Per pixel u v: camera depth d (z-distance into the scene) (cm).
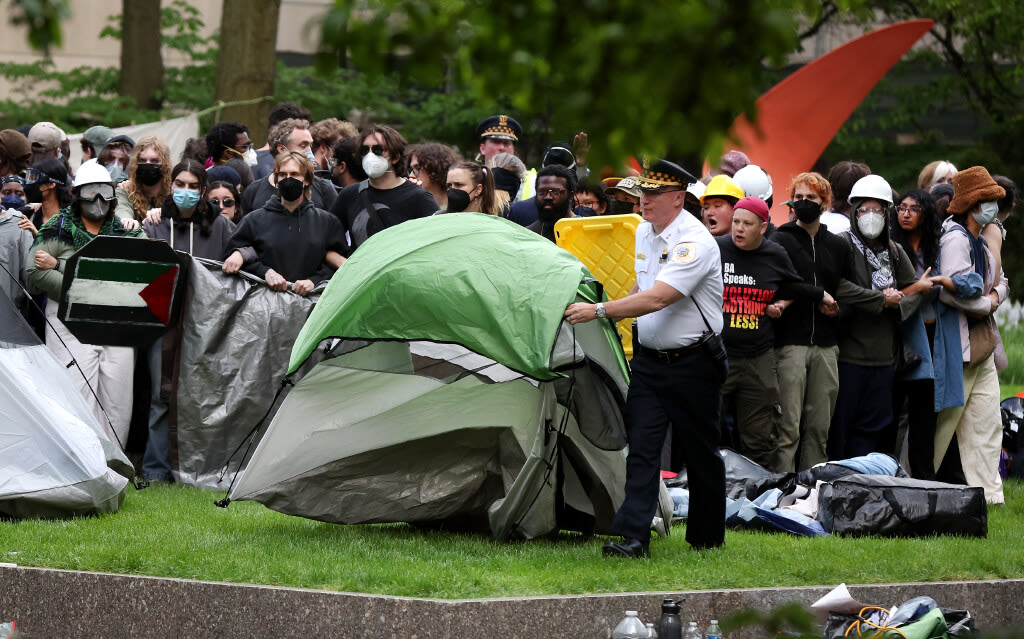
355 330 1998
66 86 6006
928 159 7181
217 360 2609
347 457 2052
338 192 2902
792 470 2609
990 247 2875
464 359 2098
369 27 922
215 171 2856
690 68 920
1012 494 2919
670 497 2264
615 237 2511
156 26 5956
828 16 5894
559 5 938
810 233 2659
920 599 1786
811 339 2633
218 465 2609
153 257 2556
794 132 4475
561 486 2064
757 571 1878
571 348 1970
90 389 2561
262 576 1736
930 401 2792
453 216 2088
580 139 2009
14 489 2116
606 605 1708
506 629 1650
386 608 1639
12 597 1795
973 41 7175
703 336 1930
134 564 1802
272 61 5272
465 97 6044
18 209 2803
